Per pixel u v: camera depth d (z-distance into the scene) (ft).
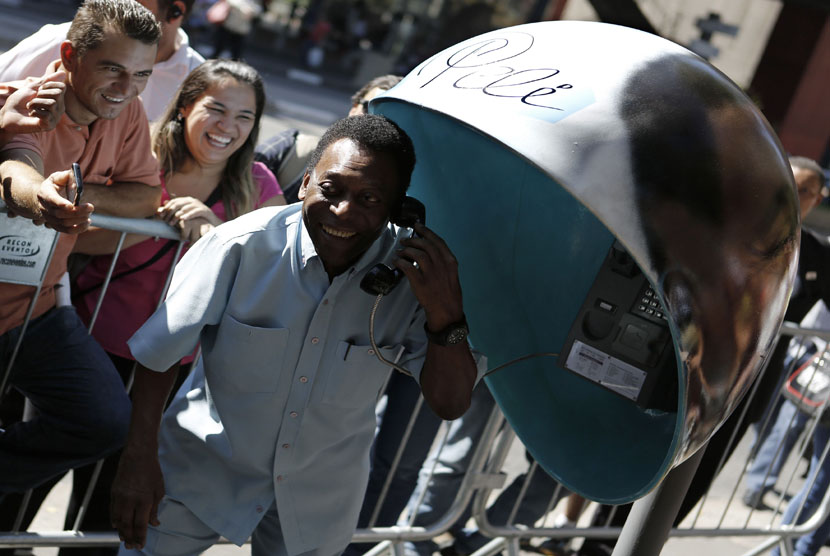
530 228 8.00
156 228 9.02
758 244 5.84
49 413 8.48
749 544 16.05
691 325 5.69
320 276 6.51
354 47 85.97
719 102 6.02
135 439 6.70
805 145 62.85
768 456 16.75
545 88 6.08
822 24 58.75
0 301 8.10
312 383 6.64
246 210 10.30
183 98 9.89
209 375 6.82
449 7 88.94
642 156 5.73
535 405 8.23
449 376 6.53
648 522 7.98
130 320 9.57
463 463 11.31
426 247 6.22
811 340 14.05
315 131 47.26
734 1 49.57
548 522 14.78
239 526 7.01
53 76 7.80
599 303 7.36
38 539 9.01
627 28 6.60
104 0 7.90
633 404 7.76
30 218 7.39
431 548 11.87
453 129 7.58
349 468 7.14
